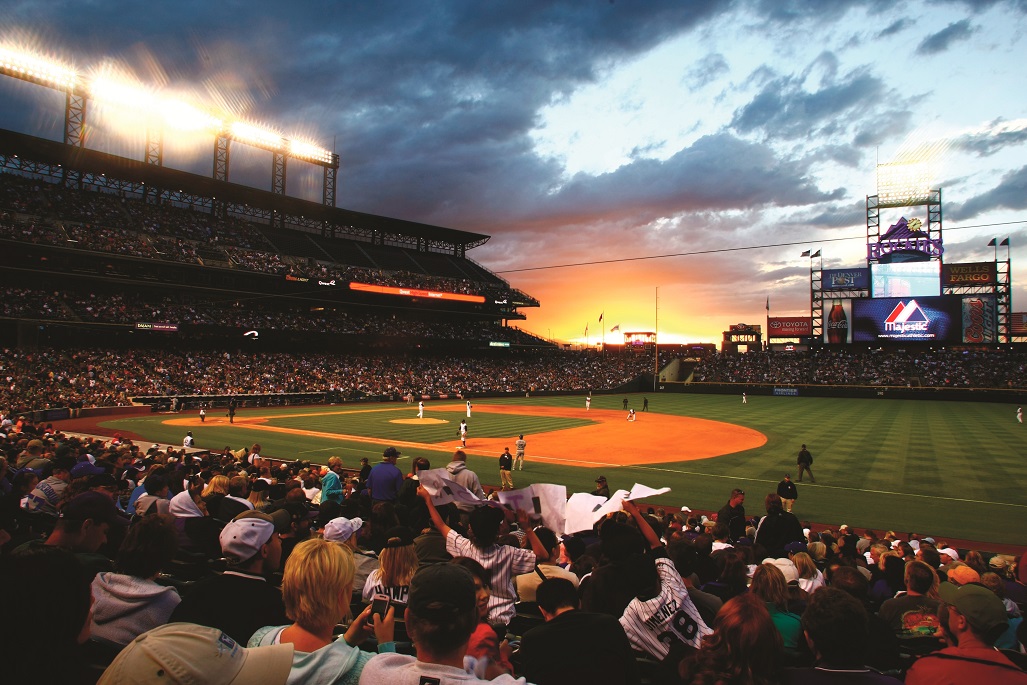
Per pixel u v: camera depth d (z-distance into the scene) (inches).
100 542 193.8
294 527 305.7
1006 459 1224.2
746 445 1472.7
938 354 3412.9
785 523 473.1
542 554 242.5
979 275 3287.4
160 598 158.2
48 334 2305.6
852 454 1310.3
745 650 120.2
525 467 1155.3
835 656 127.3
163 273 2561.5
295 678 112.0
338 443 1398.9
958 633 154.8
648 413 2378.2
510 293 3880.4
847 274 3425.2
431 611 109.6
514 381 3592.5
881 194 3408.0
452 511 366.9
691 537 452.8
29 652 78.7
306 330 2871.6
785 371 3609.7
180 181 2768.2
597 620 146.2
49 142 2322.8
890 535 538.6
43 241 2176.4
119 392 2142.0
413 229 3722.9
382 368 3171.8
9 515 247.8
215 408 2294.5
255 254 2918.3
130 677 87.2
